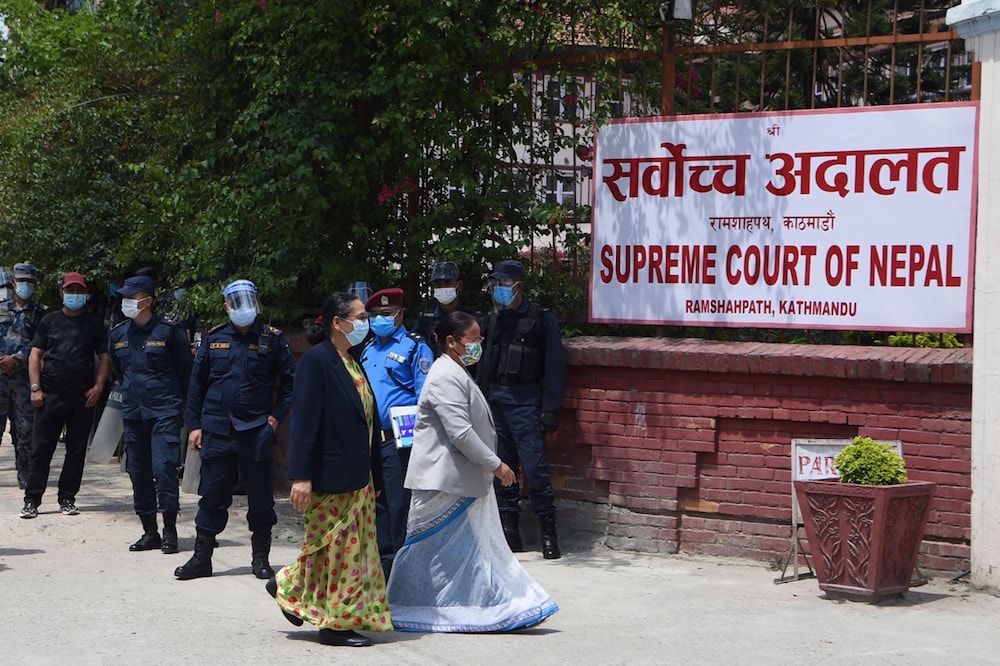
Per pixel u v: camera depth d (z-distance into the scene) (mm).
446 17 9180
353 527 6035
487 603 6348
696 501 8422
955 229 7789
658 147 8742
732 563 8297
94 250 13969
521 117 9617
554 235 9422
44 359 9922
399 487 7438
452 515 6391
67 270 14031
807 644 6121
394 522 7414
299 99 9734
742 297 8469
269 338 7805
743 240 8453
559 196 9625
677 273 8688
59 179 14148
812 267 8227
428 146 9680
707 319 8586
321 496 6051
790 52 8383
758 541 8227
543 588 7535
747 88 11266
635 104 9297
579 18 9125
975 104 7719
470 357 6434
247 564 8227
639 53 9000
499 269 8531
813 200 8219
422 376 7707
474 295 9742
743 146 8438
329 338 6203
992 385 7258
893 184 7961
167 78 13094
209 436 7684
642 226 8812
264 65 9938
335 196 9875
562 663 5719
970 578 7418
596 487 8789
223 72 10523
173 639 6109
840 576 7105
